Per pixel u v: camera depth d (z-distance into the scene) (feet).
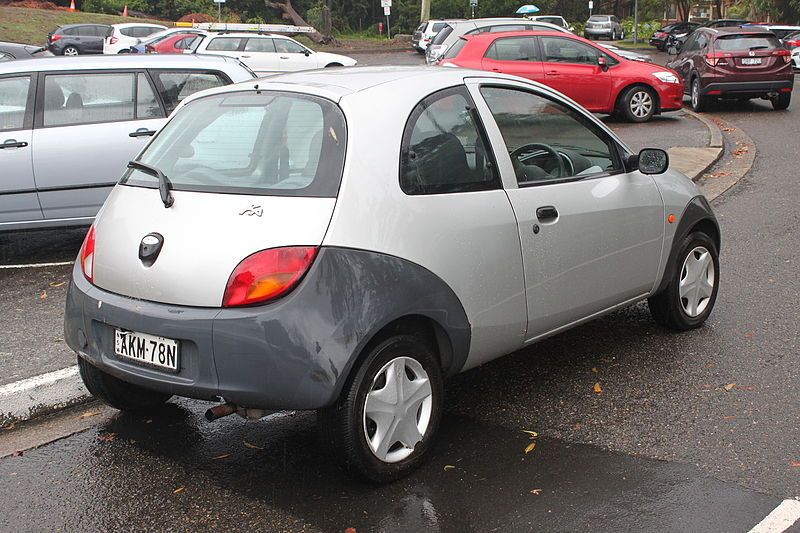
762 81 57.88
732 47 58.39
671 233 16.99
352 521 11.06
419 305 11.89
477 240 12.83
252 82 13.78
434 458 12.76
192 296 11.27
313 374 10.78
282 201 11.41
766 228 27.22
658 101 52.65
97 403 15.46
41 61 25.32
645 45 166.81
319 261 11.00
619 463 12.47
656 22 204.54
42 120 24.84
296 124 12.28
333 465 12.68
